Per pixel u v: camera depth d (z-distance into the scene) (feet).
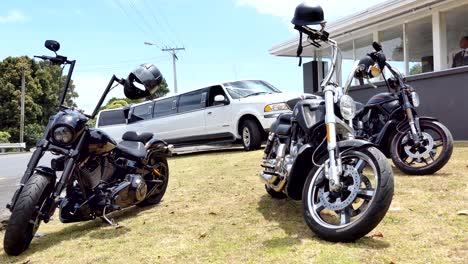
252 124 33.17
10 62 153.69
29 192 11.09
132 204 14.35
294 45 49.37
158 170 16.62
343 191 10.44
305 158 11.57
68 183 12.42
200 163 28.84
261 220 12.79
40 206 11.64
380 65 17.06
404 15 39.19
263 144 36.55
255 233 11.51
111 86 13.16
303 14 11.50
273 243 10.49
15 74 151.23
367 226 9.50
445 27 37.35
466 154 21.53
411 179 16.29
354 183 10.14
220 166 25.84
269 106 32.19
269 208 14.15
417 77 30.35
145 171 15.72
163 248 10.87
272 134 14.62
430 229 10.61
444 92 28.81
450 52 37.91
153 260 10.04
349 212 10.39
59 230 13.83
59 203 12.34
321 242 10.19
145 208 16.10
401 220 11.46
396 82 17.95
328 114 10.94
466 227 10.59
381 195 9.42
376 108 18.29
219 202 15.81
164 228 12.82
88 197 13.07
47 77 158.30
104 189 13.50
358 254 9.24
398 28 42.01
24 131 146.61
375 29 43.50
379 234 10.32
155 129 41.16
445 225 10.84
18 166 48.55
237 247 10.48
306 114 12.21
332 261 8.95
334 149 10.45
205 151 41.65
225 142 35.99
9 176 35.63
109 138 13.43
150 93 13.24
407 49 40.88
